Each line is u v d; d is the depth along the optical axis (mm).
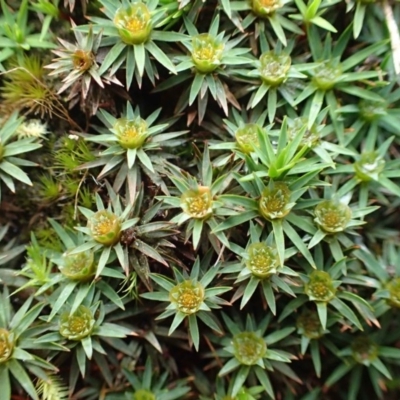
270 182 176
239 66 186
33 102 188
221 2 184
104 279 181
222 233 176
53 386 177
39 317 178
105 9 185
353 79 187
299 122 184
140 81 181
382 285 184
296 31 188
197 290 176
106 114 183
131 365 183
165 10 181
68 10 192
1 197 190
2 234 187
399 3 192
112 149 180
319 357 184
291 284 180
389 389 191
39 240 189
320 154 182
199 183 184
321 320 178
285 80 185
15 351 176
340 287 183
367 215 191
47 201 189
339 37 193
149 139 182
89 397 182
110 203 180
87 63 181
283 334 182
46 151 190
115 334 177
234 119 188
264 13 186
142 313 184
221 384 183
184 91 187
